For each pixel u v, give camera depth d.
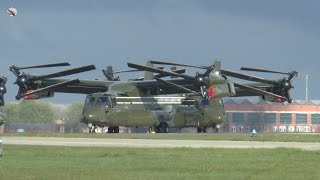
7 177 64.00
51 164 77.88
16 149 102.88
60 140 138.12
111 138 151.62
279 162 83.19
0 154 79.88
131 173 68.62
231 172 70.81
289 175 68.00
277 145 125.62
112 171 70.50
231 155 93.88
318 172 71.19
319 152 101.00
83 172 68.69
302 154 97.00
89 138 151.12
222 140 147.12
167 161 83.12
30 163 78.75
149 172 70.00
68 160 83.69
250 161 84.25
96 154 93.31
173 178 64.38
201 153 96.88
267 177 66.06
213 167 76.00
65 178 63.38
